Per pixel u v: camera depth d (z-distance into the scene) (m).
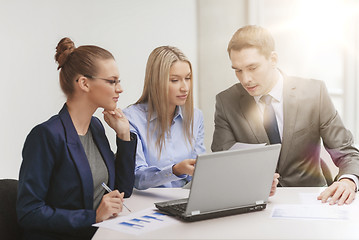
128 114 2.40
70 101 1.80
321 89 2.55
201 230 1.52
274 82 2.59
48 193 1.72
